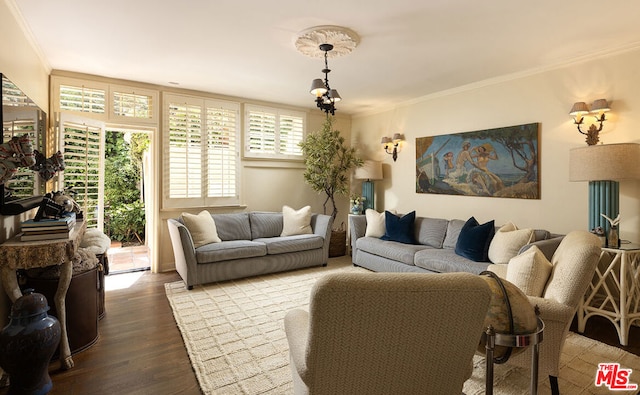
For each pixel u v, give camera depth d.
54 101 3.85
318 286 1.05
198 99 4.80
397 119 5.48
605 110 3.21
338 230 5.84
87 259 2.59
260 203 5.42
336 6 2.44
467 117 4.45
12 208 2.08
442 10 2.49
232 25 2.75
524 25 2.72
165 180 4.59
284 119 5.59
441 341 1.15
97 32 2.88
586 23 2.68
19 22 2.60
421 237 4.41
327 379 1.17
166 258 4.66
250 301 3.46
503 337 1.33
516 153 3.90
